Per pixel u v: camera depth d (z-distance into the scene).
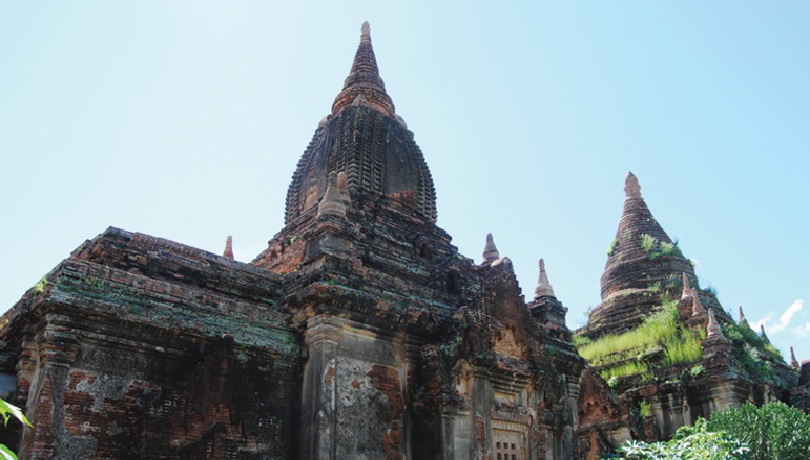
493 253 32.09
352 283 23.05
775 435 25.38
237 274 23.66
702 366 38.09
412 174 31.88
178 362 19.75
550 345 29.09
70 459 17.03
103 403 17.98
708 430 26.58
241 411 20.20
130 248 21.59
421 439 23.00
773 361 43.31
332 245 23.56
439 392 22.88
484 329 24.89
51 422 16.92
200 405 19.27
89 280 18.64
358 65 35.81
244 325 21.45
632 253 50.09
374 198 29.66
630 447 21.36
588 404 35.31
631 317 46.03
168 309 19.86
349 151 30.23
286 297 23.14
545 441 25.78
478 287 26.34
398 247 28.28
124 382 18.52
